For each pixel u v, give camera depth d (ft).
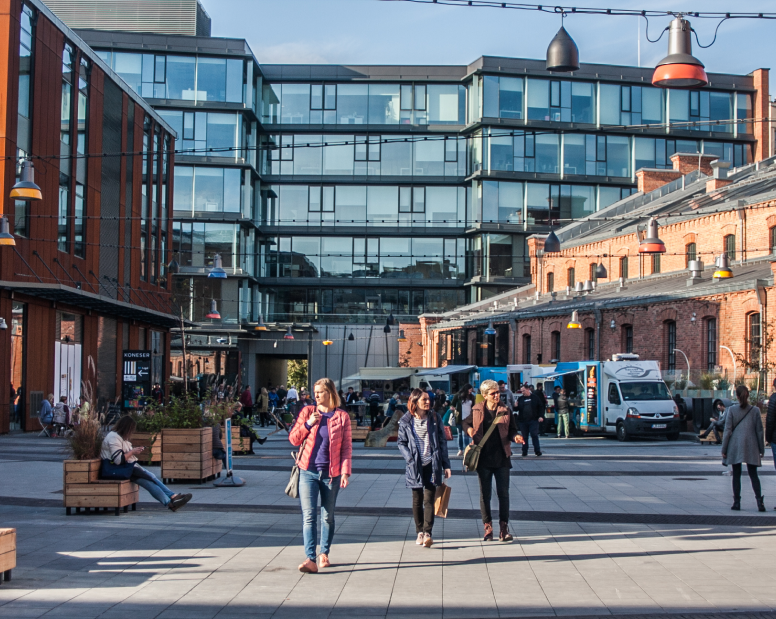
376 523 35.88
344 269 206.18
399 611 21.94
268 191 205.87
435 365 199.11
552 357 148.56
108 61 186.80
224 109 188.03
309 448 27.02
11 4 90.07
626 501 42.65
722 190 137.08
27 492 44.68
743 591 23.94
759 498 39.32
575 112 202.18
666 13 29.89
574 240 169.07
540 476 54.75
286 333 190.60
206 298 187.21
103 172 119.55
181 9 229.04
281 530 33.81
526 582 25.07
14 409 95.09
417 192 205.87
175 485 48.16
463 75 205.87
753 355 98.78
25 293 95.66
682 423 102.89
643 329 120.98
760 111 210.18
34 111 95.61
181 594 23.49
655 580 25.30
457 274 206.59
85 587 24.16
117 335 129.08
